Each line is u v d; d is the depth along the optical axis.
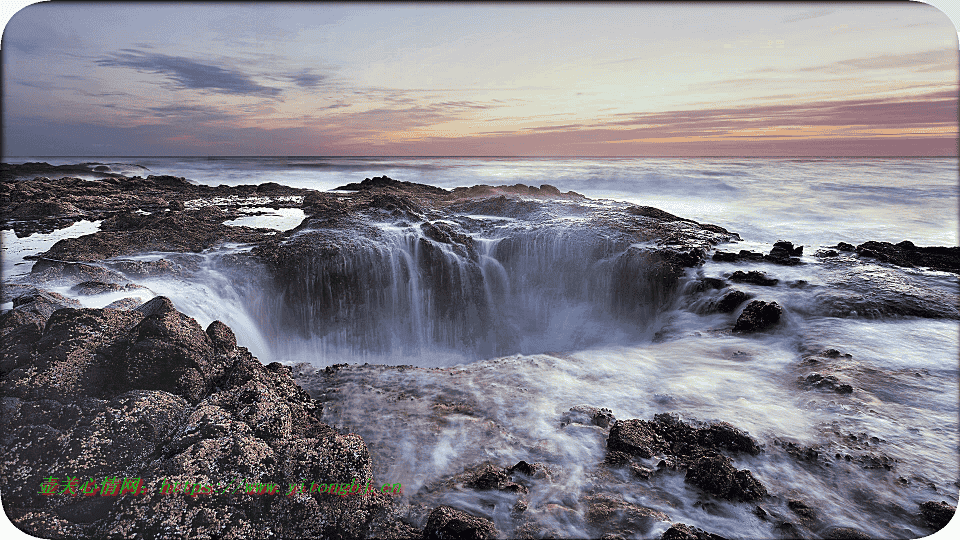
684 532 2.67
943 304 5.89
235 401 3.29
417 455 3.48
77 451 2.76
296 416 3.61
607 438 3.69
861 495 3.07
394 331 7.91
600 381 4.71
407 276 7.93
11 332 3.38
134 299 5.16
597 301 7.84
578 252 8.09
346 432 3.76
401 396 4.40
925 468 3.26
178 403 3.24
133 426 2.94
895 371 4.52
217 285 6.96
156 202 12.66
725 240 8.41
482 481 3.16
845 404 4.02
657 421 3.88
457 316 8.07
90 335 3.41
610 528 2.80
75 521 2.54
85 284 5.53
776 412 3.99
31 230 9.27
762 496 3.06
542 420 3.97
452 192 12.99
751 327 5.82
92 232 9.13
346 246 7.82
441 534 2.68
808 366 4.76
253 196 14.66
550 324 7.98
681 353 5.35
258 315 7.13
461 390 4.53
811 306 6.01
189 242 8.27
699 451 3.50
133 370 3.38
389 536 2.76
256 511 2.70
